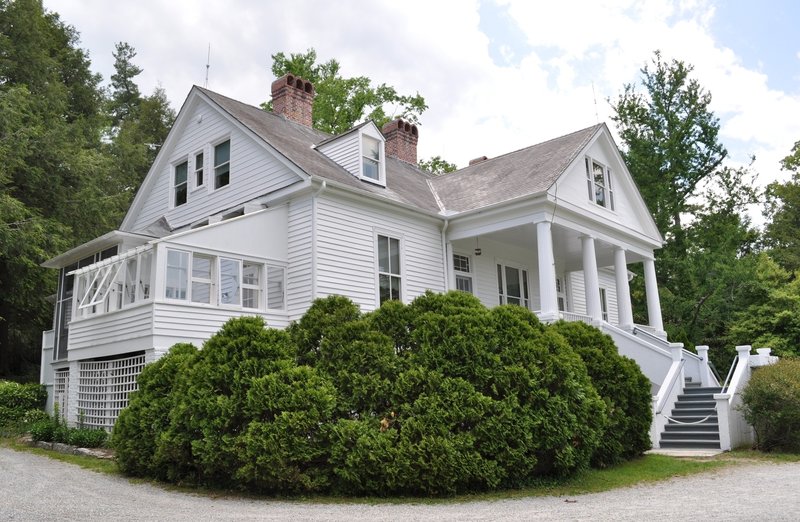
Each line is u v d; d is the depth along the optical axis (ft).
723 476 30.76
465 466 24.85
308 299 45.78
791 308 78.18
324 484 25.07
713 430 44.73
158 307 38.75
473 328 28.25
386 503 23.54
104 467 32.53
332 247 47.62
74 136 86.17
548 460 27.96
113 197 86.84
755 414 42.24
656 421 45.42
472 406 26.05
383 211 52.80
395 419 26.14
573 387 28.81
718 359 88.07
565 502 23.53
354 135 55.52
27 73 81.92
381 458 24.72
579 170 59.93
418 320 28.91
